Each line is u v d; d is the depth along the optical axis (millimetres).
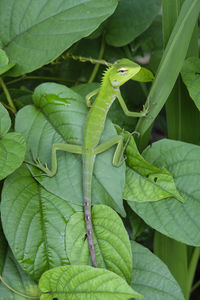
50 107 958
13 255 936
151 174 951
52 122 958
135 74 992
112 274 879
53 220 927
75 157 949
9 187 929
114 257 921
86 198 929
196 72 981
